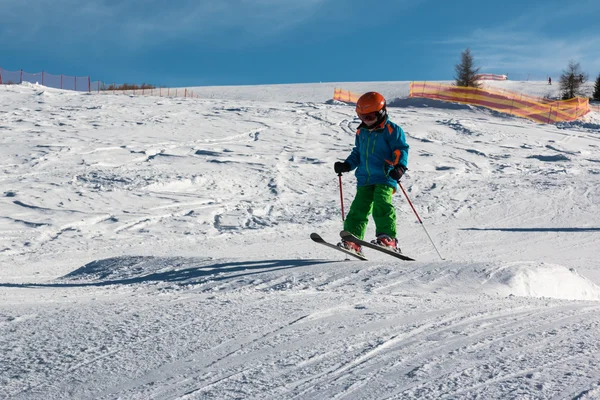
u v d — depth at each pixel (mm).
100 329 2924
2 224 11797
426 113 36656
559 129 34219
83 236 11266
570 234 11336
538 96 58250
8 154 19422
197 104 34938
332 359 2352
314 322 3029
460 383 2004
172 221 12906
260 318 3121
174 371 2240
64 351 2537
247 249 9445
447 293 4367
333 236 11203
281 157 21641
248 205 14953
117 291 4801
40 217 12516
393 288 4402
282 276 4863
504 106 42844
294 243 10312
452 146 26000
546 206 14898
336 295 4016
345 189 17703
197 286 4742
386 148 5875
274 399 1922
